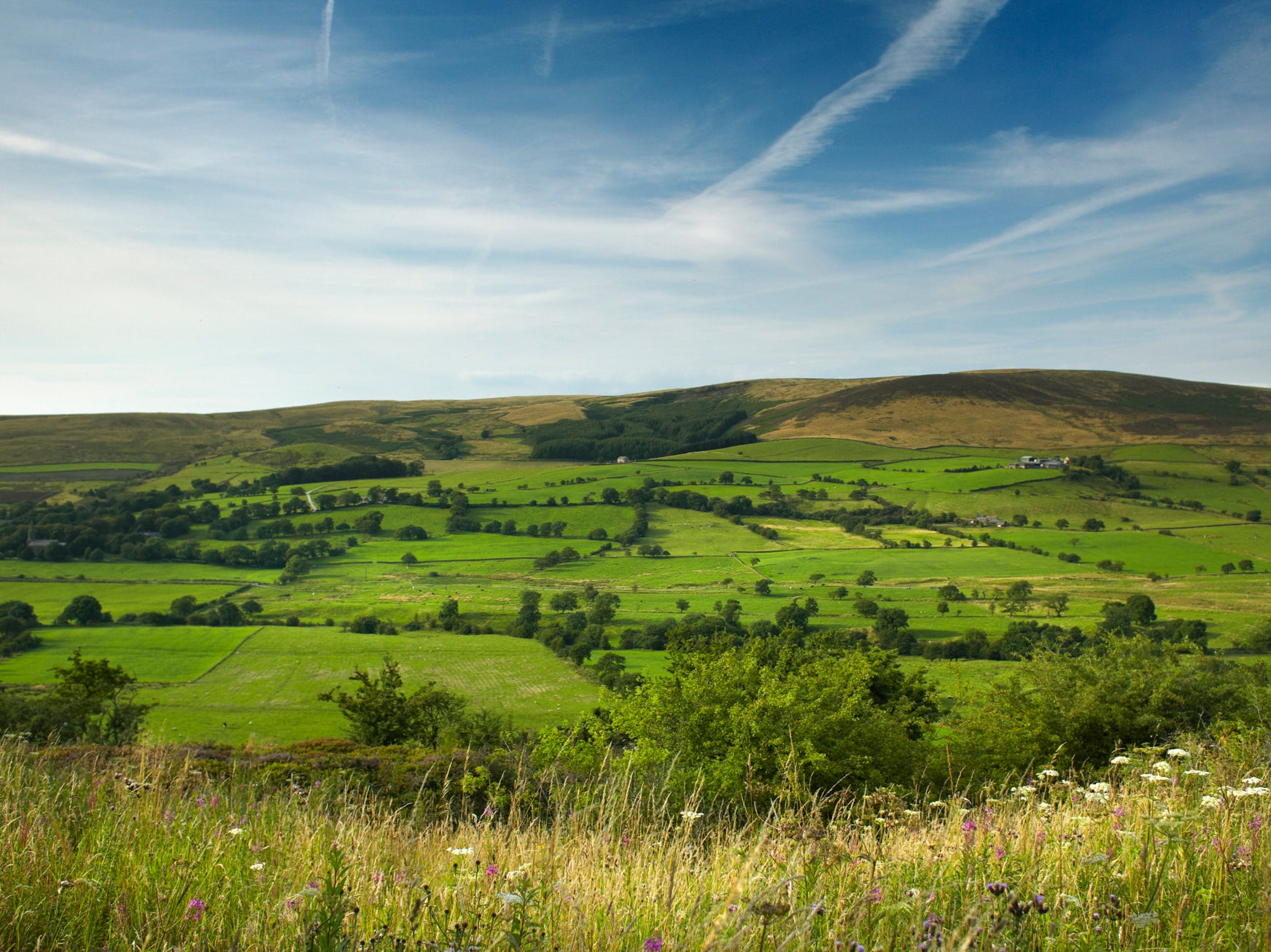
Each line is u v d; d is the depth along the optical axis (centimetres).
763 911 319
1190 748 775
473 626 9375
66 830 504
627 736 1764
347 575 12350
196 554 13112
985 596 9700
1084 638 6781
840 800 549
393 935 353
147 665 7481
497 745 3052
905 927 352
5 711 3084
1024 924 344
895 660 3112
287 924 370
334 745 1773
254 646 8219
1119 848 438
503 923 362
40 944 365
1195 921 366
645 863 458
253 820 581
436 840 590
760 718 1476
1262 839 445
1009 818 523
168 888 423
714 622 8506
